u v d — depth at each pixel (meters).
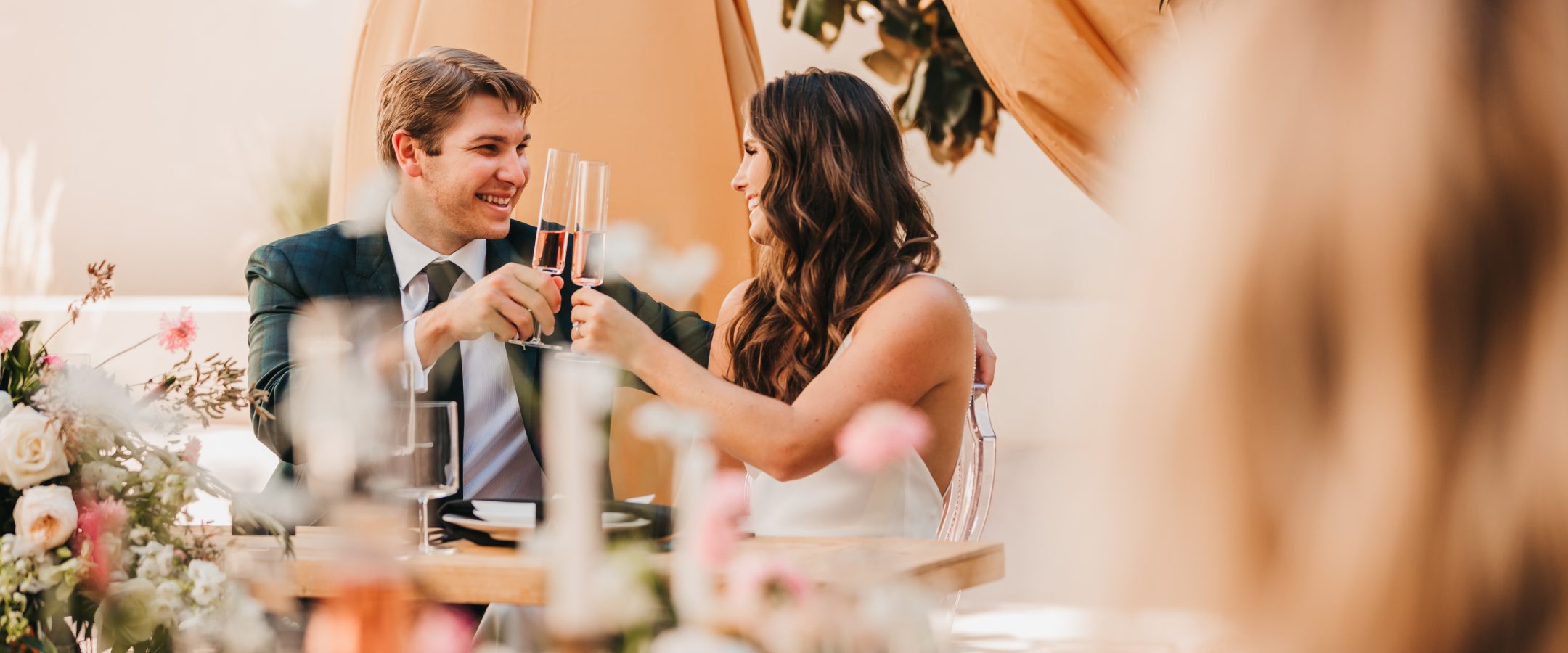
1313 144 0.41
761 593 1.04
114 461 1.60
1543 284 0.39
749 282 2.50
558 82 2.86
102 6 8.16
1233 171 0.42
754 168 2.31
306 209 7.91
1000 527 4.93
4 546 1.49
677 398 2.03
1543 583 0.39
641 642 1.03
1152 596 0.43
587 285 2.07
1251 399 0.41
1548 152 0.39
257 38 8.14
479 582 1.56
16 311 7.07
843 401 2.07
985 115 3.98
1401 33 0.41
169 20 8.15
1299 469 0.41
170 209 8.21
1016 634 3.38
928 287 2.19
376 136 2.58
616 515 1.74
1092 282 0.47
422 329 2.13
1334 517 0.40
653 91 2.88
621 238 1.71
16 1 8.13
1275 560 0.41
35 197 8.16
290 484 2.14
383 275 2.45
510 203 2.49
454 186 2.42
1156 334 0.43
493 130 2.42
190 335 1.73
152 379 1.71
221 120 8.17
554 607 1.04
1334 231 0.40
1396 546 0.39
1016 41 2.88
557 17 2.86
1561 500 0.39
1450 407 0.39
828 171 2.23
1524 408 0.39
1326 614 0.40
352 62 3.00
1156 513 0.43
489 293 2.09
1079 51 2.83
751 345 2.34
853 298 2.21
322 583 1.59
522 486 2.43
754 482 2.19
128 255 8.23
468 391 2.42
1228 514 0.42
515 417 2.44
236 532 1.82
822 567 1.51
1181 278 0.43
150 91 8.17
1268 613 0.41
